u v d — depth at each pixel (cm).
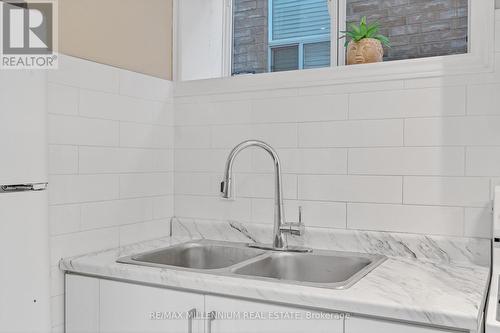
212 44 234
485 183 153
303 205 182
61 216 157
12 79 121
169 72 210
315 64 215
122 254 165
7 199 120
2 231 119
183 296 135
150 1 199
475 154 154
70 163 160
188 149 206
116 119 179
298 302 118
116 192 179
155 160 199
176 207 209
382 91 168
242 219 194
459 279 131
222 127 198
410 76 163
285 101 185
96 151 170
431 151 160
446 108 158
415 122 163
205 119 202
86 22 167
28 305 126
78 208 163
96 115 170
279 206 175
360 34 177
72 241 161
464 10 180
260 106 190
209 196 201
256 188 191
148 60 197
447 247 156
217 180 199
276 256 171
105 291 148
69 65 160
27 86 125
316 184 179
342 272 163
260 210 190
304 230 179
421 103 162
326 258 167
